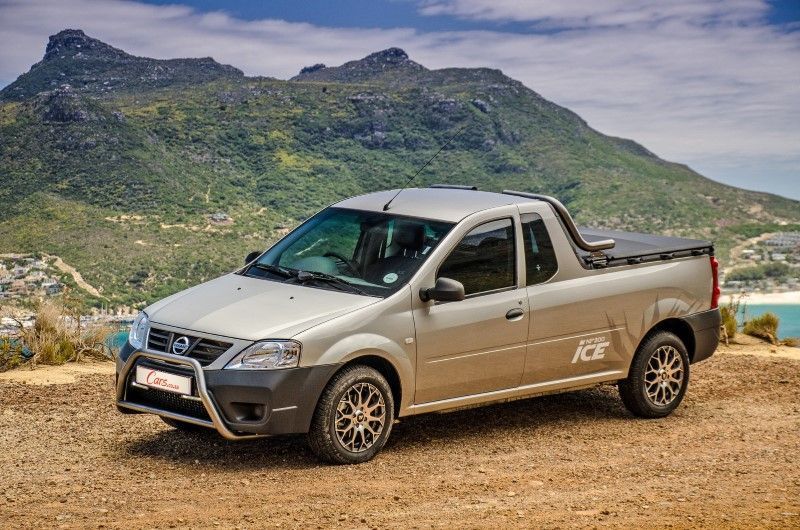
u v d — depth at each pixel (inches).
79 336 480.1
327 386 266.2
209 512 219.8
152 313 283.9
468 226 300.2
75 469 263.4
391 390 285.7
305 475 258.7
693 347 355.9
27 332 465.7
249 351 256.5
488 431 320.5
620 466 278.2
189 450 286.2
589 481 259.1
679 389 350.9
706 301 357.7
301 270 297.9
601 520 216.4
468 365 294.2
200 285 306.0
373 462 275.1
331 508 225.0
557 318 313.6
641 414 345.7
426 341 283.3
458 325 289.9
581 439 313.4
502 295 302.0
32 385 387.9
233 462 273.0
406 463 275.3
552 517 218.7
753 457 293.4
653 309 339.6
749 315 591.8
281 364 256.7
